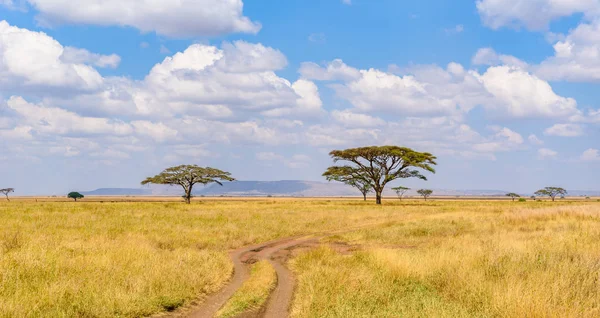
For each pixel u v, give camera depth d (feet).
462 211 125.29
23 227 67.92
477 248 44.75
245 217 100.01
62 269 34.65
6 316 23.72
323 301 28.76
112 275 33.19
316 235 74.79
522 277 31.73
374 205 186.60
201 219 92.89
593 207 103.30
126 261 39.06
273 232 75.56
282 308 29.04
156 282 31.78
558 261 36.35
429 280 34.47
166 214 105.29
